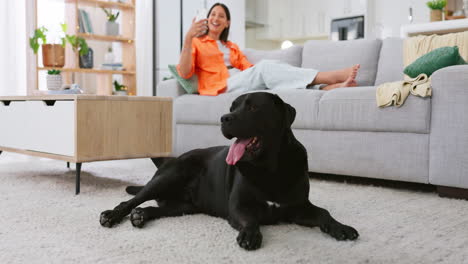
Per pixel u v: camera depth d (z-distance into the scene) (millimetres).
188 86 3131
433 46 2756
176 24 5586
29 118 2402
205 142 2977
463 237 1310
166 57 5516
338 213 1614
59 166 3033
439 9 4879
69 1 4359
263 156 1329
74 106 2020
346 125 2283
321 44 3314
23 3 4129
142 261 1088
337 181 2434
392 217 1556
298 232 1361
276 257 1117
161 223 1458
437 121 1974
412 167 2078
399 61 2947
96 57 5238
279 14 6957
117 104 2182
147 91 5324
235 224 1329
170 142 2453
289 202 1374
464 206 1760
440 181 1954
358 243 1236
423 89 2002
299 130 2514
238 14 6234
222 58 3260
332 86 2719
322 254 1142
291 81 2822
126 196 1946
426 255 1140
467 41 2660
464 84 1884
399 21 5723
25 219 1514
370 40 3137
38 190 2088
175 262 1082
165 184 1557
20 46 4137
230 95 2836
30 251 1170
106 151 2143
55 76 2955
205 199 1575
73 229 1388
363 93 2240
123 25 4859
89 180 2404
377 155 2195
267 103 1344
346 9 6148
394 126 2109
